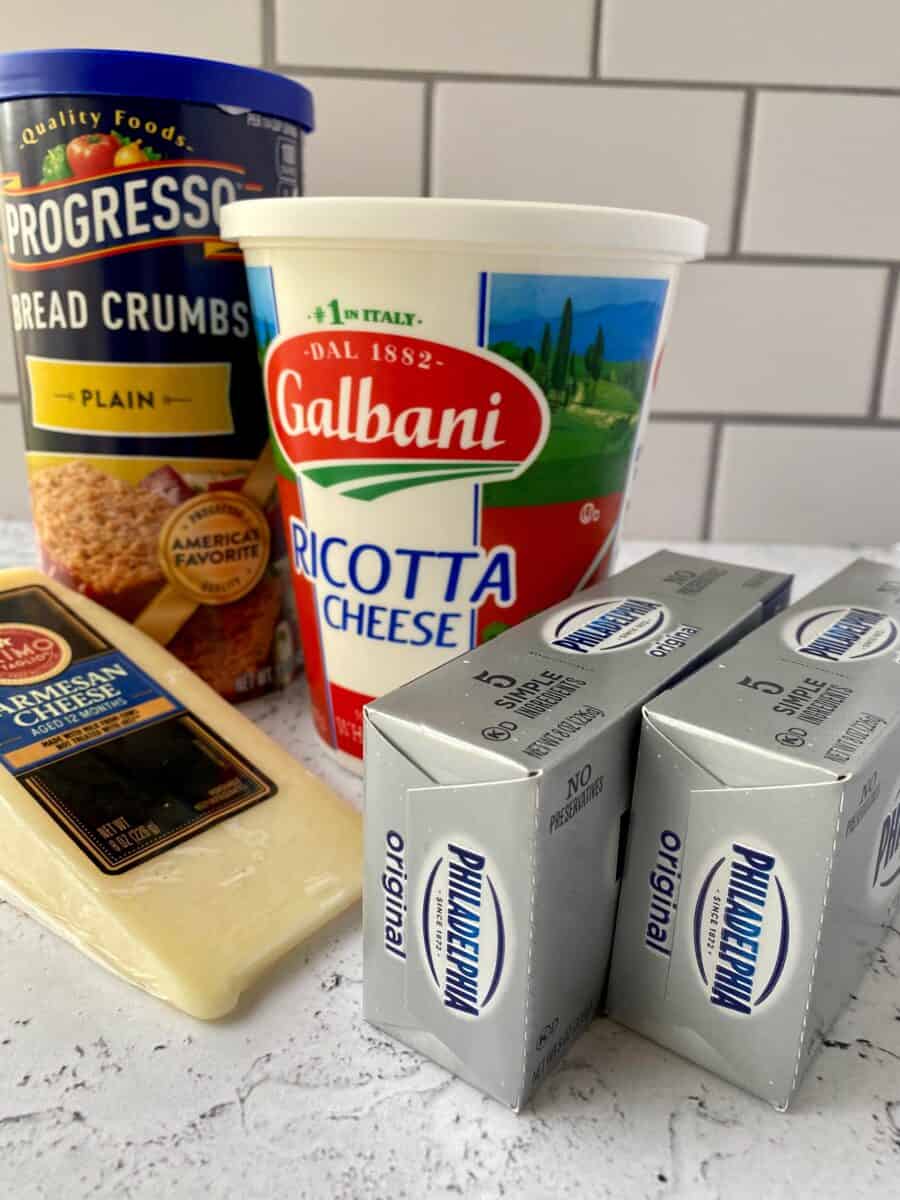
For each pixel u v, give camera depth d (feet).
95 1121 0.82
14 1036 0.91
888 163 2.01
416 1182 0.78
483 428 1.09
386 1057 0.90
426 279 1.02
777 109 1.97
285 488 1.25
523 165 2.00
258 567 1.46
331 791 1.21
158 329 1.29
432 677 0.92
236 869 1.06
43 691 1.21
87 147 1.20
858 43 1.93
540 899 0.78
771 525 2.30
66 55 1.16
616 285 1.08
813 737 0.81
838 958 0.87
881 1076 0.89
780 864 0.79
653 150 1.99
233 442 1.38
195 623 1.44
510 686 0.91
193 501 1.38
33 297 1.29
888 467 2.25
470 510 1.13
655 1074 0.89
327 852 1.11
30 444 1.38
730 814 0.81
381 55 1.92
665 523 2.30
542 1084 0.87
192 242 1.27
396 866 0.87
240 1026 0.93
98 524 1.37
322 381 1.11
